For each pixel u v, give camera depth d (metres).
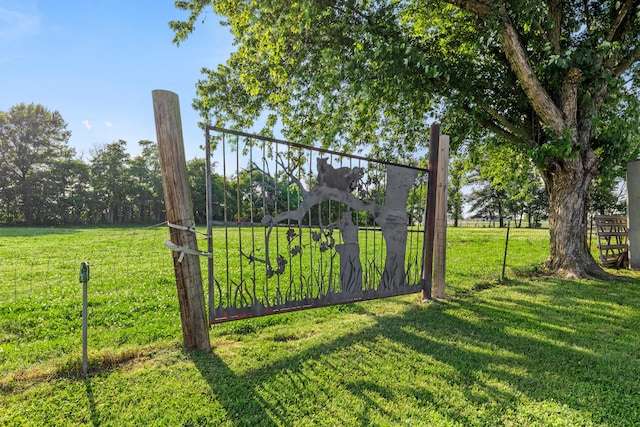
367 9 7.36
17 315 4.55
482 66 8.06
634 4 6.87
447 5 8.09
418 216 5.84
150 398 2.49
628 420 2.24
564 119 6.72
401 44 6.46
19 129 41.28
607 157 7.29
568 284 6.47
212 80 9.13
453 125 9.03
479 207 53.03
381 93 7.18
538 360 3.19
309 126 9.17
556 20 7.03
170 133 3.11
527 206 43.94
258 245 14.02
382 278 4.80
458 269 8.19
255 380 2.78
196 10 8.04
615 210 21.55
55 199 42.22
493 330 3.99
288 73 7.80
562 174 7.38
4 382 2.64
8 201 40.28
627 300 5.35
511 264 9.02
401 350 3.41
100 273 7.65
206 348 3.33
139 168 47.62
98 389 2.59
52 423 2.17
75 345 3.54
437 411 2.35
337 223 4.31
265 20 7.30
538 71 6.64
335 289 4.45
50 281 6.78
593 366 3.06
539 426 2.18
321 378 2.82
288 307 3.86
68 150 44.81
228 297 3.44
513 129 7.66
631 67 8.23
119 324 4.23
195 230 3.27
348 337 3.75
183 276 3.26
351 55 7.50
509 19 6.13
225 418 2.26
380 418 2.26
